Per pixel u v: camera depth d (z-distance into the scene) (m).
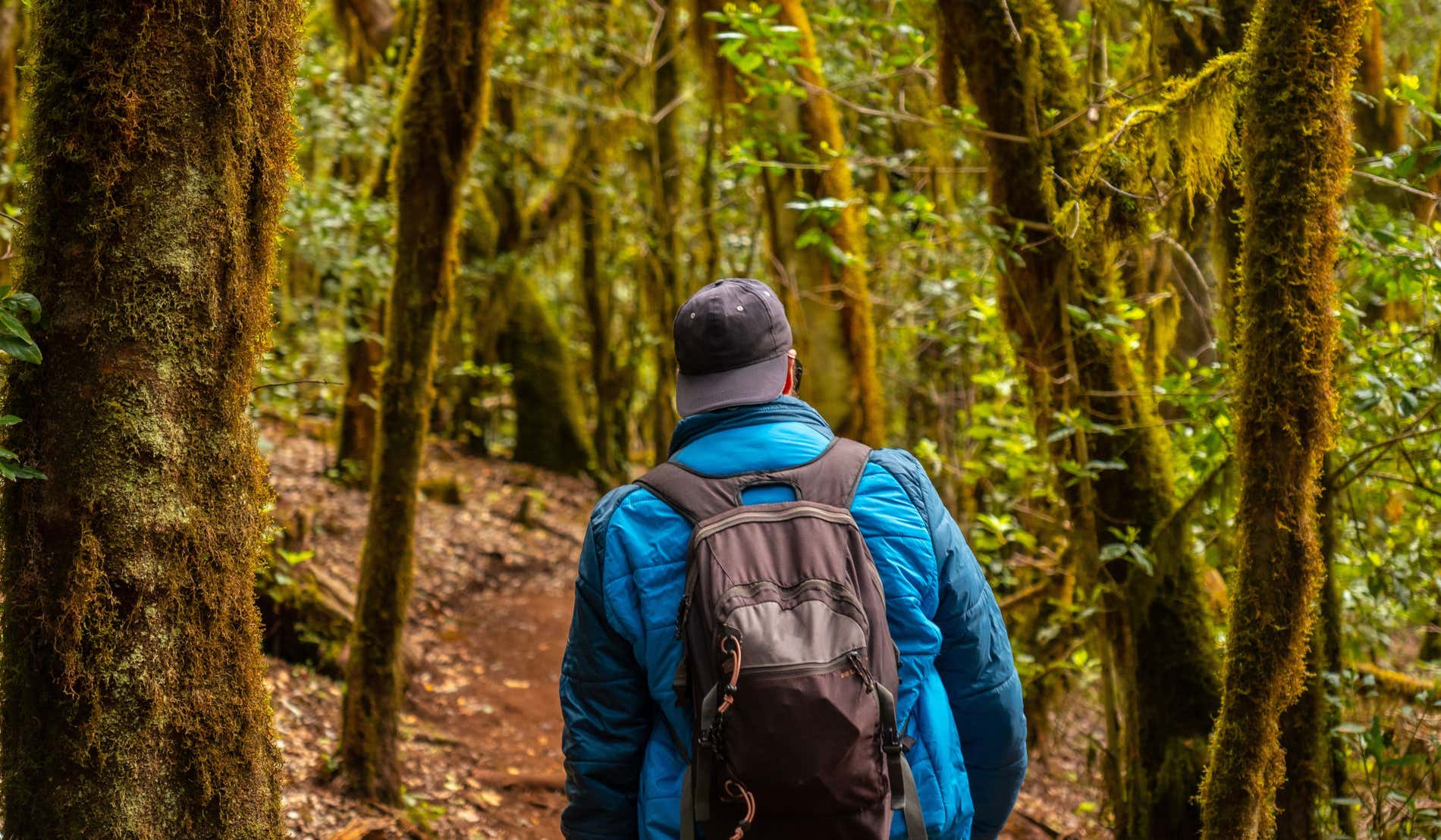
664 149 10.16
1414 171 3.71
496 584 7.95
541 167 11.68
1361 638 4.38
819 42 6.53
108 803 1.67
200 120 1.75
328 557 6.63
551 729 5.68
